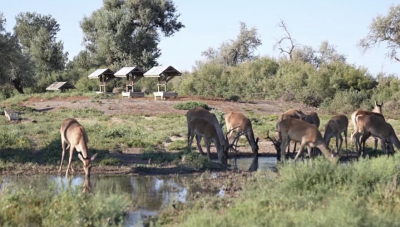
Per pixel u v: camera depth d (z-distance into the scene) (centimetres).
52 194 1434
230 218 1268
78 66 8888
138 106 4803
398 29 6900
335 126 2616
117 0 8988
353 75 6306
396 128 3891
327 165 1662
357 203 1286
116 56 8506
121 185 1880
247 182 1844
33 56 8850
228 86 6575
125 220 1387
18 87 7219
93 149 2556
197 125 2566
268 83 6481
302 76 6525
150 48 8588
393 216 1225
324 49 9200
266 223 1198
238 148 2977
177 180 1998
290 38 9094
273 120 4341
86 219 1302
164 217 1413
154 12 8700
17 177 1984
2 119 3909
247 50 9444
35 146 2700
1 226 1242
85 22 9212
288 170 1689
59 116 4241
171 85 7562
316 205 1380
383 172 1620
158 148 2897
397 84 6200
